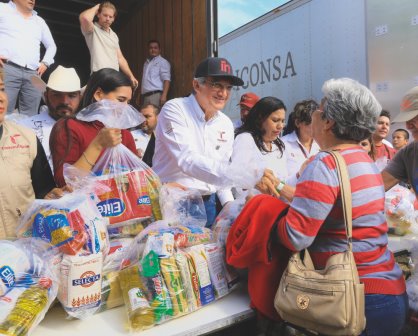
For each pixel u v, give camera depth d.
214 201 2.22
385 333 1.26
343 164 1.24
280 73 3.42
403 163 1.97
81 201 1.24
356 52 2.91
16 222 1.64
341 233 1.25
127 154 1.56
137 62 6.09
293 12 3.28
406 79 2.74
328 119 1.33
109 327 1.17
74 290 1.14
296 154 2.83
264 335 1.39
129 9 6.12
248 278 1.37
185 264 1.28
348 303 1.11
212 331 1.22
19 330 0.96
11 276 1.06
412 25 2.68
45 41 3.94
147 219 1.51
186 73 4.82
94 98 1.71
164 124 2.03
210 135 2.10
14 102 3.62
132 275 1.25
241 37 3.84
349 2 2.92
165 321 1.20
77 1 5.64
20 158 1.67
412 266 1.95
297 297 1.17
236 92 3.96
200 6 4.40
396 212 2.28
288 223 1.21
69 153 1.63
